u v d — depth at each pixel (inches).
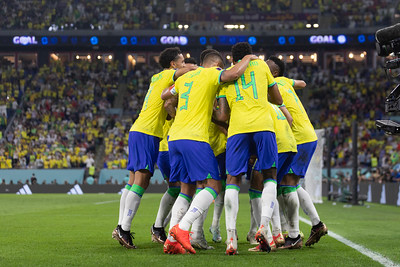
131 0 5654.5
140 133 795.4
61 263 604.1
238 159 699.4
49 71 5590.6
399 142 4352.9
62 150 4697.3
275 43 5103.3
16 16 5433.1
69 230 1106.7
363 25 5167.3
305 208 798.5
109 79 5565.9
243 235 1027.3
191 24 5511.8
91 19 5492.1
